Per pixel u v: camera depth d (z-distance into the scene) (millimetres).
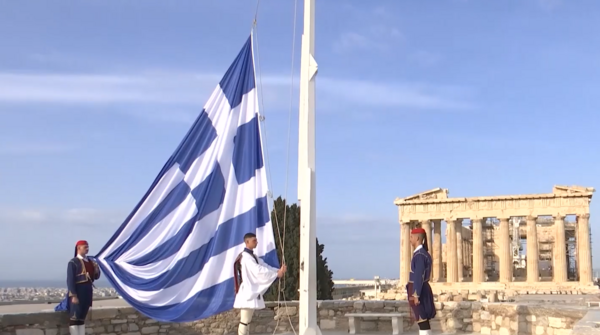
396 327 19844
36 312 14656
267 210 15336
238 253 15203
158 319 14859
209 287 15055
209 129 15961
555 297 50812
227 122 15898
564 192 76312
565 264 75750
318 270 30547
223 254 15242
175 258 15258
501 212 79562
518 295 57500
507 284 75625
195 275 15188
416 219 84500
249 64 16141
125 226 15461
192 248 15242
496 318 19125
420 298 13695
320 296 30281
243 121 15875
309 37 13336
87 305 14867
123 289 15000
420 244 14055
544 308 16875
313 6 13477
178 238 15398
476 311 19906
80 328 14758
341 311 21312
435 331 20219
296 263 28516
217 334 20172
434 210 83750
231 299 14953
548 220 99750
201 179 15664
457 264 81938
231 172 15648
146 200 15594
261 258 15148
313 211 12906
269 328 21031
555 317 16312
